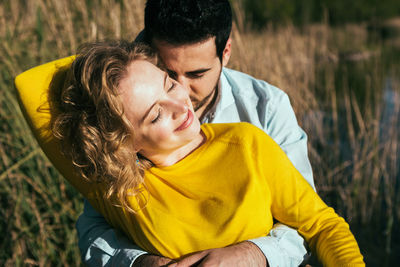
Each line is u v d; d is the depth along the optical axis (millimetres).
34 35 2838
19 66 2566
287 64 3775
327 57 4926
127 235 1345
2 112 2328
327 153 3551
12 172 2295
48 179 2303
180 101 1205
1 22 2846
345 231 1182
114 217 1339
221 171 1235
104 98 1190
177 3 1204
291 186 1215
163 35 1229
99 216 1464
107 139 1216
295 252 1237
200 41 1228
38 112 1353
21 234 2213
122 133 1217
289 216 1218
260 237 1192
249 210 1179
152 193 1268
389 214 3105
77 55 1372
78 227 1489
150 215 1228
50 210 2252
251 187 1188
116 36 2691
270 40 4559
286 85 3408
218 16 1242
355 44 8719
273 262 1146
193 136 1240
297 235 1252
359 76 5895
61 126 1299
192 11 1196
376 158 3373
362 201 3275
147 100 1187
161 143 1227
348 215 3184
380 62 6625
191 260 1114
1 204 2314
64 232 2320
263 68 3316
